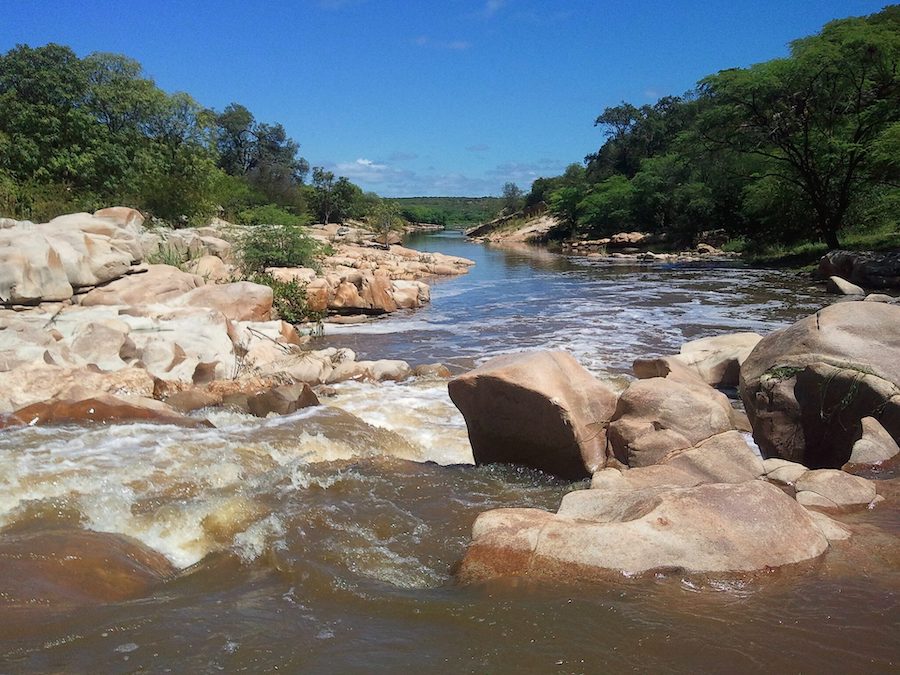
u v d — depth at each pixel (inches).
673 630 149.7
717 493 189.2
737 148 1449.3
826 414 279.3
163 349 438.6
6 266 504.7
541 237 3058.6
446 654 143.5
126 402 354.3
